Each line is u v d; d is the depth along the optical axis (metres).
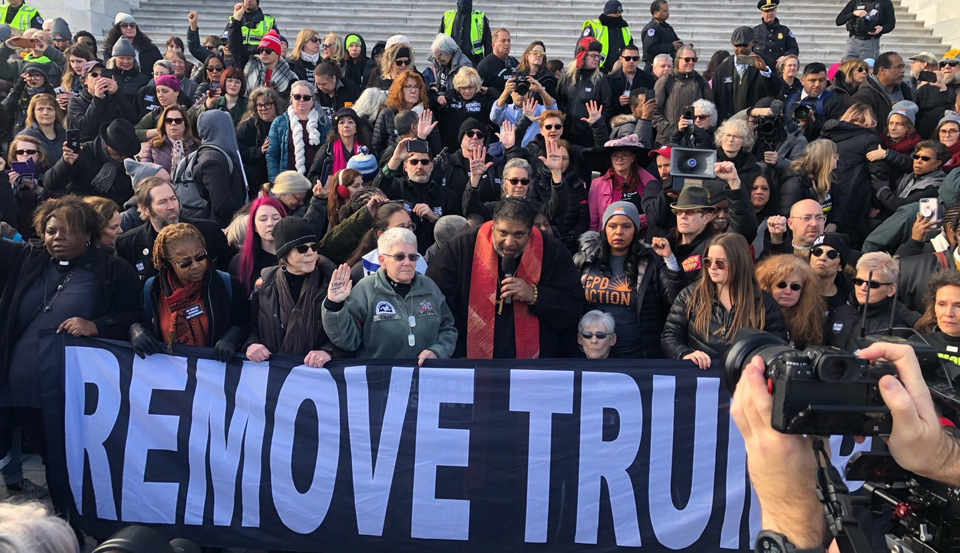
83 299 4.29
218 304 4.27
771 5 10.58
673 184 5.20
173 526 4.23
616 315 4.72
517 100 7.48
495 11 14.30
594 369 4.14
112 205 5.40
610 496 4.14
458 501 4.15
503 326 4.53
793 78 9.09
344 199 5.57
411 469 4.15
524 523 4.15
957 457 1.24
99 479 4.25
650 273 4.73
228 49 10.19
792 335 4.48
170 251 4.11
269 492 4.18
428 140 7.32
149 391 4.21
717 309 4.30
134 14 14.25
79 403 4.25
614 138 7.68
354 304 4.18
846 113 7.06
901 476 1.70
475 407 4.14
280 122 7.14
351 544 4.18
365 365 4.14
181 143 6.68
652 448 4.13
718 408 4.11
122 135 6.72
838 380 1.25
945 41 14.30
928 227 5.55
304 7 14.27
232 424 4.18
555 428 4.14
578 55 8.38
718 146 6.02
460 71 7.70
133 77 9.12
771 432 1.31
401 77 7.19
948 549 1.54
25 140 7.05
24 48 10.16
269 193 5.82
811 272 4.48
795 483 1.30
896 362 1.30
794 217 5.37
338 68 8.55
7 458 4.67
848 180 6.78
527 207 4.32
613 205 4.71
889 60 8.80
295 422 4.16
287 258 4.21
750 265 4.24
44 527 1.50
